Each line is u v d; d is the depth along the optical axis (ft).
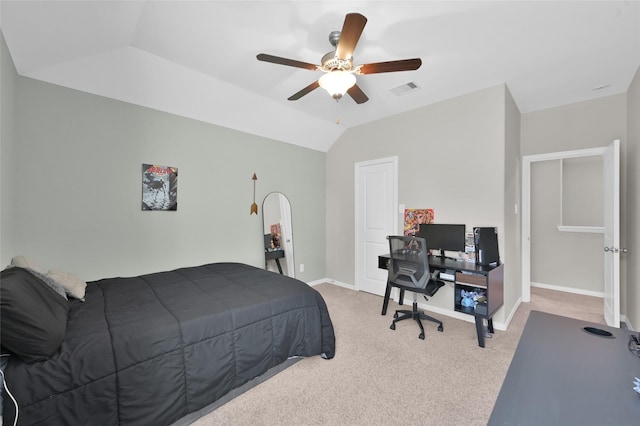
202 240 10.98
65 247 7.98
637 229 8.70
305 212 14.90
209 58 8.09
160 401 4.92
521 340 3.84
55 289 5.66
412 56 7.91
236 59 8.15
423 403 5.93
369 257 13.91
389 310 11.46
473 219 10.24
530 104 11.44
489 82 9.53
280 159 13.73
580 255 13.70
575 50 7.64
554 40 7.20
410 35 6.97
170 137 10.09
